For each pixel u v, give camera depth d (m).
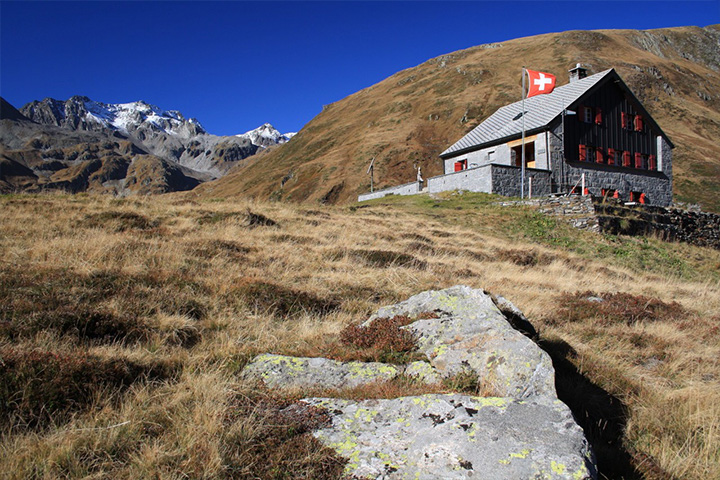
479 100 109.69
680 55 164.12
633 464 3.86
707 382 6.09
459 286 6.76
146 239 10.91
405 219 21.34
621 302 10.23
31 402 3.96
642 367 6.58
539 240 20.38
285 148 154.12
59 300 6.20
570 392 5.06
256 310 7.23
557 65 121.00
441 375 4.82
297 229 15.15
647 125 37.56
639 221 23.20
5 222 11.29
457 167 37.88
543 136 31.66
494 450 3.17
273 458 3.34
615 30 168.25
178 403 4.17
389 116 122.69
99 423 3.85
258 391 4.46
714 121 93.31
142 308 6.62
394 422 3.68
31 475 3.17
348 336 5.96
